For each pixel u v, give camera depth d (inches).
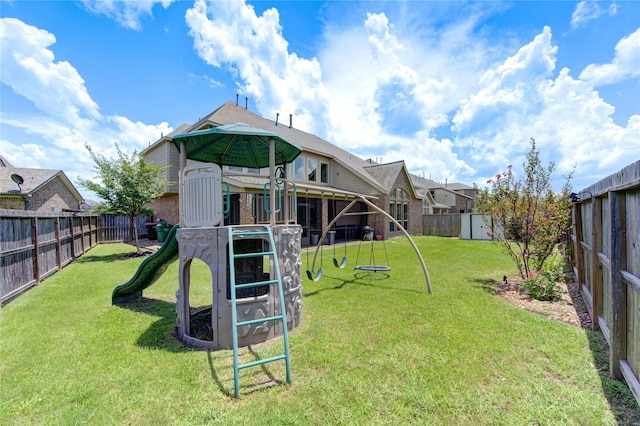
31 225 258.4
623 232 111.3
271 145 159.0
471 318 172.9
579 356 126.7
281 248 157.2
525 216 240.5
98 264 359.6
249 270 211.9
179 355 134.3
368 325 165.5
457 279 275.3
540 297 209.8
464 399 100.0
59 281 277.1
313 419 92.1
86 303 214.1
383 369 119.1
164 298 232.2
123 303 216.1
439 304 200.1
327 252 476.4
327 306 200.4
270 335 149.9
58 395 105.1
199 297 235.9
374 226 663.8
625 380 106.8
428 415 93.2
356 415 93.5
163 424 91.0
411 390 105.1
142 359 130.3
